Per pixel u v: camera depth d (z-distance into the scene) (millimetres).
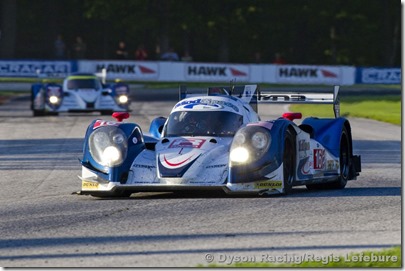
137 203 33750
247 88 40938
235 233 26984
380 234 26469
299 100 41250
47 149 60469
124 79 166375
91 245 25547
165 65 167000
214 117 36906
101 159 35031
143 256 23859
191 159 34344
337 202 33438
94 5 199500
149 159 35062
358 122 89938
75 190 39156
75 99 94875
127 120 87500
